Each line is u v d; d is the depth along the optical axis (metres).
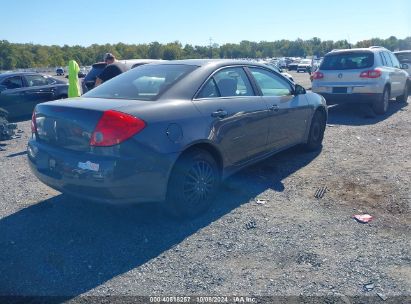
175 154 3.75
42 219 4.20
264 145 5.10
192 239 3.72
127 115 3.52
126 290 2.98
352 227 3.90
